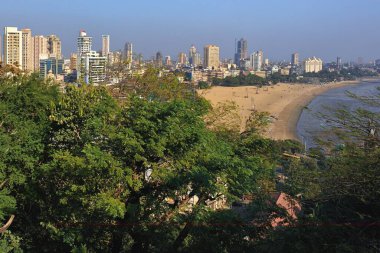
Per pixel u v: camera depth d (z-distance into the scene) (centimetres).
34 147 1873
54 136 1966
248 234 1612
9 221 1625
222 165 1733
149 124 1678
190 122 1811
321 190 1407
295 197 1548
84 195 1599
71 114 1897
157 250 1736
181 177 1644
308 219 1310
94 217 1691
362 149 1367
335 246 1212
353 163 1310
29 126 1927
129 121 1766
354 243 1221
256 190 1791
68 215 1706
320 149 1555
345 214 1328
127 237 1917
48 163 1789
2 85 2064
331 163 1423
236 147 2125
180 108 1789
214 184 1647
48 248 1808
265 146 2281
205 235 1642
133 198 1719
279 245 1301
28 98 2020
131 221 1673
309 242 1261
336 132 1443
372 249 1211
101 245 1788
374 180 1272
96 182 1599
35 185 1831
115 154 1670
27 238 1823
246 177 1788
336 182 1337
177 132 1683
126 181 1584
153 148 1614
